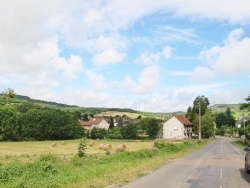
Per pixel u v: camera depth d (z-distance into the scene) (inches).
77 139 4151.1
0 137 3550.7
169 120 4835.1
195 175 751.1
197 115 5088.6
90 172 686.5
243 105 2652.6
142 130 4886.8
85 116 6727.4
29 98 7145.7
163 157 1216.8
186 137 4904.0
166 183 619.2
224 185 622.8
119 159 1035.3
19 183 513.3
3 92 3954.2
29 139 3764.8
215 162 1104.2
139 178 673.6
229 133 6840.6
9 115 3631.9
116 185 576.4
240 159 1266.0
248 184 644.7
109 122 6633.9
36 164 710.5
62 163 865.5
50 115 3981.3
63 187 527.2
